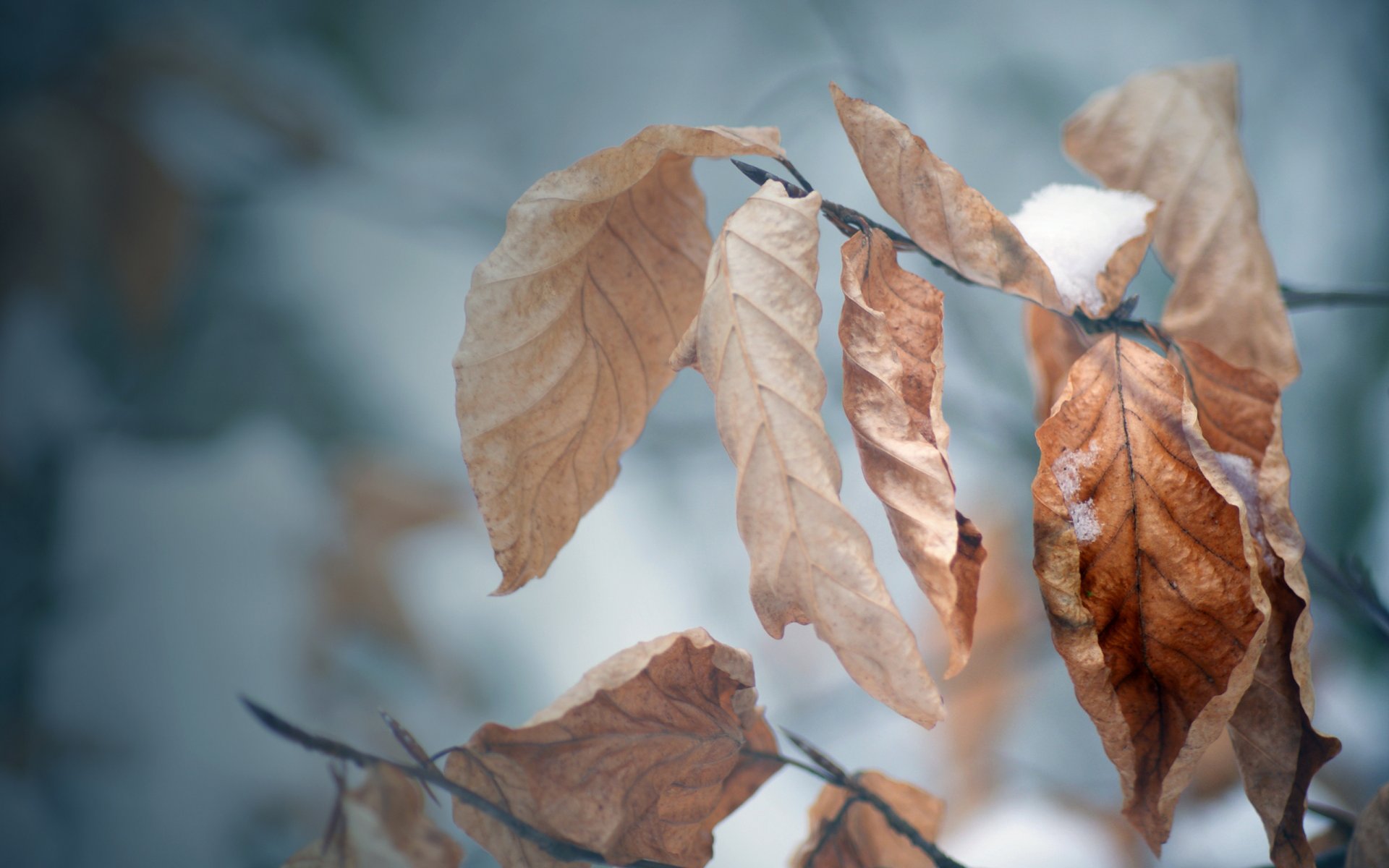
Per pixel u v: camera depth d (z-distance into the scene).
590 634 0.93
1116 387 0.40
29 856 0.66
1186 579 0.39
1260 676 0.40
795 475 0.38
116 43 0.75
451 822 0.57
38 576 0.75
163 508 0.80
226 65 0.82
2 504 0.79
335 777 0.40
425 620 0.84
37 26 0.73
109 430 0.87
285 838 0.70
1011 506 0.87
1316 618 0.73
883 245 0.40
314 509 0.86
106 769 0.70
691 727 0.41
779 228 0.39
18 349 0.84
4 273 0.66
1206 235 0.44
